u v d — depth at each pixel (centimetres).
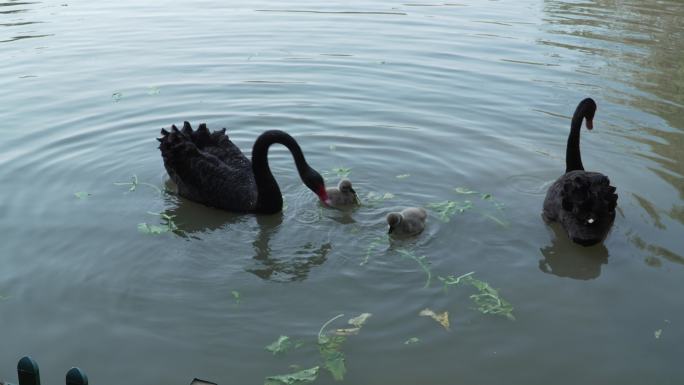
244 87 1030
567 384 444
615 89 1012
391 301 535
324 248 620
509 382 445
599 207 596
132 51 1218
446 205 686
